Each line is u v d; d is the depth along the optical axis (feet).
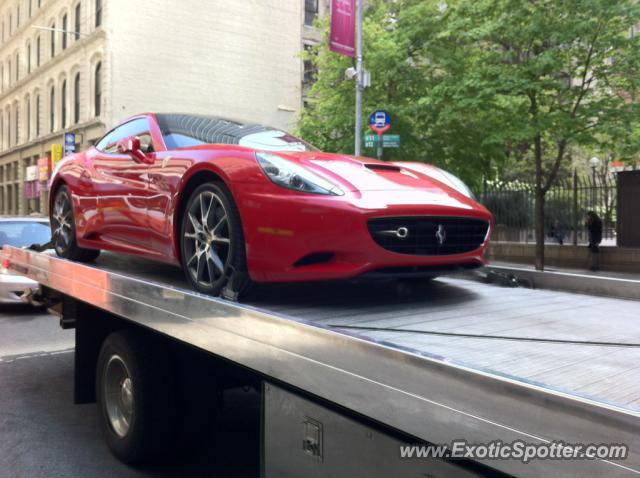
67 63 105.81
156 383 10.48
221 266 10.07
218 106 98.37
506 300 10.39
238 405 15.05
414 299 10.33
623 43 37.27
